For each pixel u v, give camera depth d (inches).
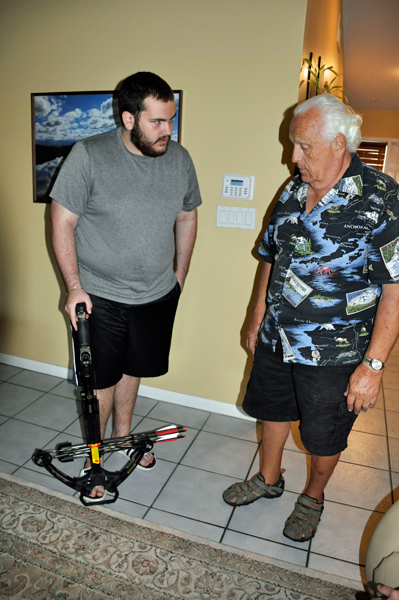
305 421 57.6
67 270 61.0
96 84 87.4
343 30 188.1
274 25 73.9
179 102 81.8
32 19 88.5
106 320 66.2
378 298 53.8
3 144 97.3
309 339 54.6
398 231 49.0
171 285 72.8
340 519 66.8
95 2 83.2
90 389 59.6
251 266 85.3
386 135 279.6
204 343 92.3
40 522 63.1
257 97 77.5
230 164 81.9
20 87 93.0
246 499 68.4
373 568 45.2
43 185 95.5
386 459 82.0
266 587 55.1
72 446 75.5
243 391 91.9
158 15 79.9
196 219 75.7
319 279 52.7
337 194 50.6
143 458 75.9
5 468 74.3
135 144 58.7
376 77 231.1
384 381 117.1
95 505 66.7
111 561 57.5
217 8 76.2
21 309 106.4
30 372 108.4
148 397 99.5
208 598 53.2
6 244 103.2
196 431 87.6
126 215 61.9
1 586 53.4
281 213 56.2
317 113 47.8
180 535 62.2
